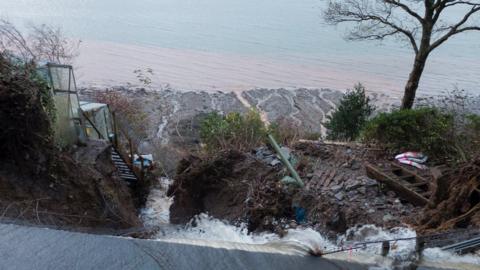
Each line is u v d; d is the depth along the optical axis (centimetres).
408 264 342
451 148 1065
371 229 753
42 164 764
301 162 1095
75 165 862
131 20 6303
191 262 314
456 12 5259
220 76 3594
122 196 1045
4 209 639
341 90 3306
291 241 380
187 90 3053
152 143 1847
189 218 1132
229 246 345
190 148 1748
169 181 1538
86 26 5425
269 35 5719
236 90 3184
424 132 1120
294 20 7100
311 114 2677
